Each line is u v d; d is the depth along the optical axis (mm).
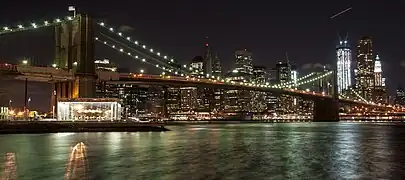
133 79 121062
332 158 39531
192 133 86750
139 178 27984
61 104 95500
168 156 40156
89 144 52562
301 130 107312
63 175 29047
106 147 48469
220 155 41344
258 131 100562
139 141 58438
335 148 50125
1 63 96875
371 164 35281
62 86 106188
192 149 47250
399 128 121312
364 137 74125
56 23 104438
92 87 101750
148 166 33219
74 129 85375
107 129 88375
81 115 96375
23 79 103375
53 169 31578
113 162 35469
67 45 103500
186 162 35688
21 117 116125
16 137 66375
